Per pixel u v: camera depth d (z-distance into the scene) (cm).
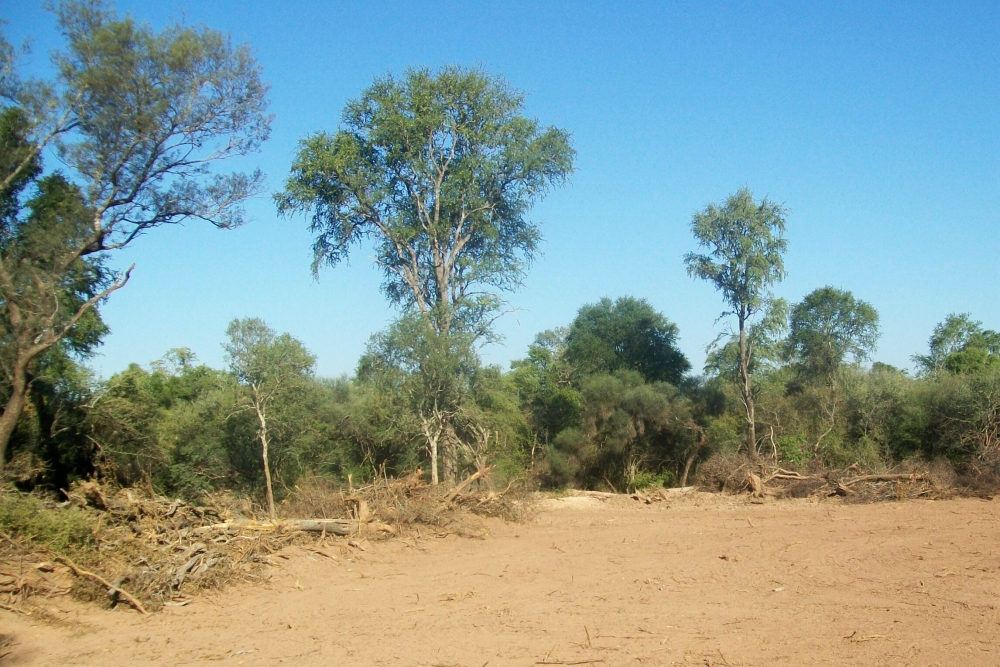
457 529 1800
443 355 2816
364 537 1623
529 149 3142
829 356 4744
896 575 1253
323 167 3030
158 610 1109
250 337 2803
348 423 3020
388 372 2816
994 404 3053
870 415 3394
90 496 1484
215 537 1425
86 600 1117
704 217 3309
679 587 1217
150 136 2061
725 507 2444
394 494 1858
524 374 4147
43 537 1211
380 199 3117
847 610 1030
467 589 1243
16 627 994
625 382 3797
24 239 2056
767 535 1741
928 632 910
